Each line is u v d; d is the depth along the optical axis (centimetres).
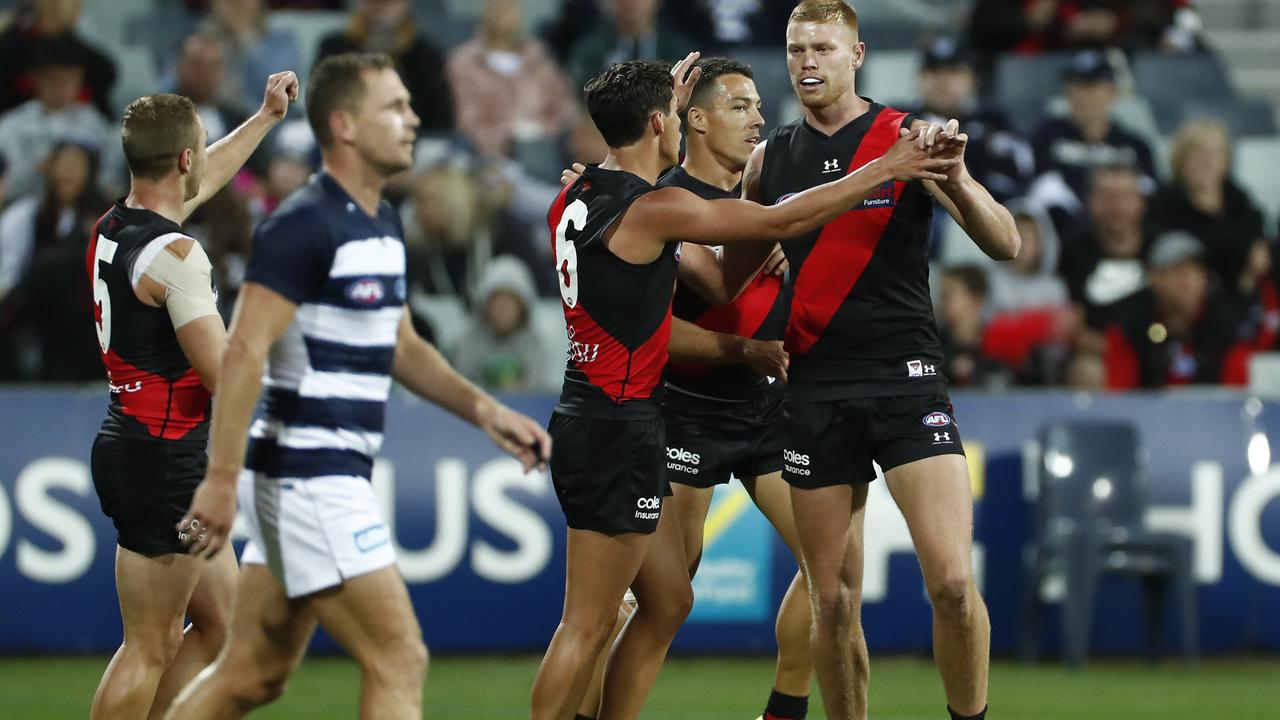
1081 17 4209
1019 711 2502
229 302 3112
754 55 4106
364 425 1428
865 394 1717
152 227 1628
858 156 1723
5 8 4331
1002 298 3403
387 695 1409
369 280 1410
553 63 3941
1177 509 3067
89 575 2916
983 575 3064
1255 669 2959
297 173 3331
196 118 1681
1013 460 3078
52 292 3080
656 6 4028
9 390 2914
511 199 3441
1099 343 3338
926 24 4541
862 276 1712
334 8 4272
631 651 1762
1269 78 4847
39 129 3541
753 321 1925
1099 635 3086
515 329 3225
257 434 1427
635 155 1638
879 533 3033
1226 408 3095
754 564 3034
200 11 4284
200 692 1438
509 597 2995
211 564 1731
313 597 1407
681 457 1927
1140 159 3778
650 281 1606
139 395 1655
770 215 1534
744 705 2539
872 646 3033
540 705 1642
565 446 1655
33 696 2545
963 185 1583
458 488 2989
